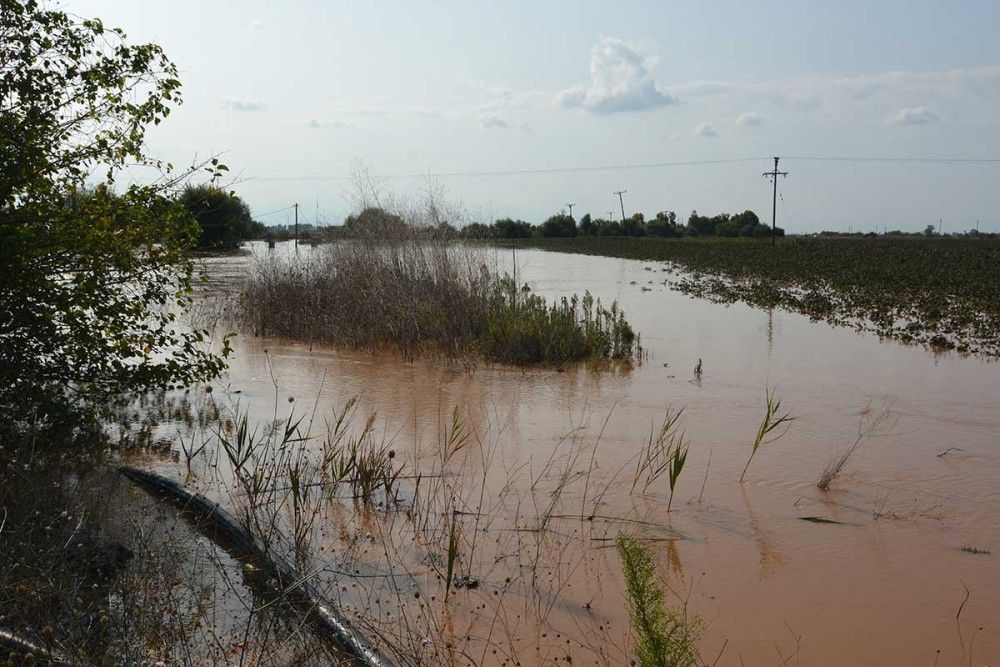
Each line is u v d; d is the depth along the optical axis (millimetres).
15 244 7719
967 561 5992
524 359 13438
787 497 7227
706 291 27344
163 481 7105
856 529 6543
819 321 19359
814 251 52000
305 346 15156
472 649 4773
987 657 4750
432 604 5324
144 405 10125
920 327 17969
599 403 10625
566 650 4766
